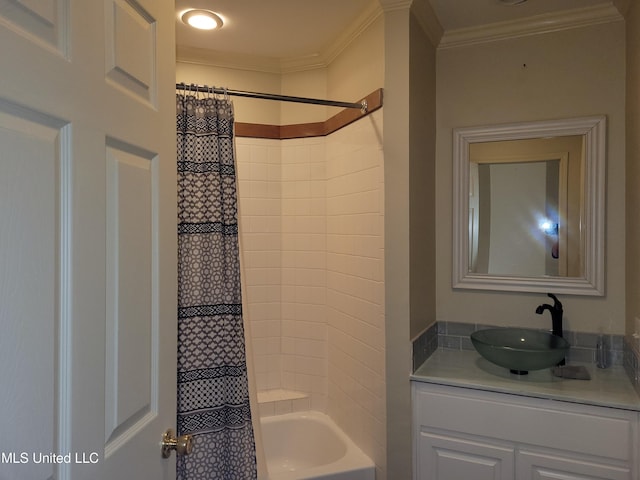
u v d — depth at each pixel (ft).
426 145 6.86
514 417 5.49
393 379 6.17
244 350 5.71
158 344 3.23
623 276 6.34
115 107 2.66
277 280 8.57
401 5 6.08
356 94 7.04
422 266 6.68
